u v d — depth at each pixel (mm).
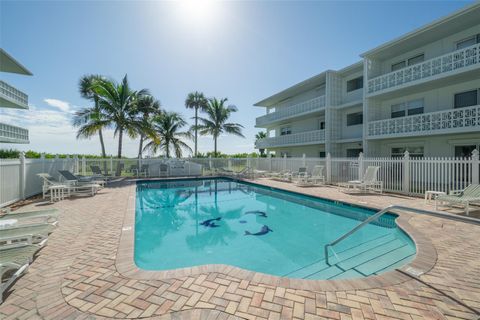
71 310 2502
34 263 3627
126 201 8742
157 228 7410
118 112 19609
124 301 2660
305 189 12227
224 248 5793
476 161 7688
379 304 2605
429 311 2477
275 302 2648
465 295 2764
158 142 22797
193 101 29734
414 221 5984
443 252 4000
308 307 2555
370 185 11602
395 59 15445
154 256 5340
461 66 11031
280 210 9617
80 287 2951
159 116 24750
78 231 5230
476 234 4941
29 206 7895
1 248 3143
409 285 2990
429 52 13633
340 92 19844
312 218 8430
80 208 7551
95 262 3664
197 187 15773
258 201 11352
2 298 2688
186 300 2682
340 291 2863
